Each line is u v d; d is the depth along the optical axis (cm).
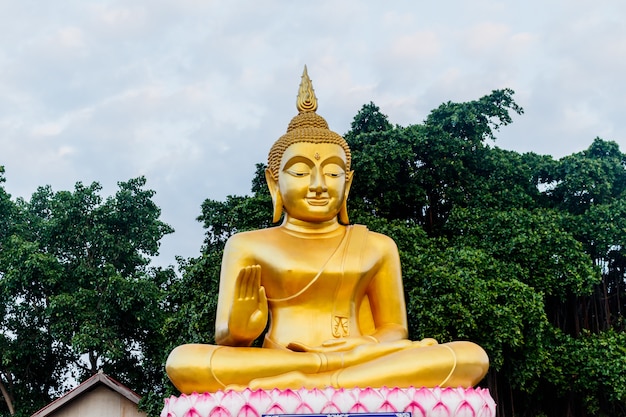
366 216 1437
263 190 1563
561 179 1741
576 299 1634
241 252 739
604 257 1655
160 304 2053
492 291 1292
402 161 1596
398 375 601
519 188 1645
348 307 727
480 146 1655
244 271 599
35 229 2167
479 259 1344
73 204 2089
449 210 1716
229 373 611
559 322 1661
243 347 636
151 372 2152
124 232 2181
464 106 1675
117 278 1908
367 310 760
